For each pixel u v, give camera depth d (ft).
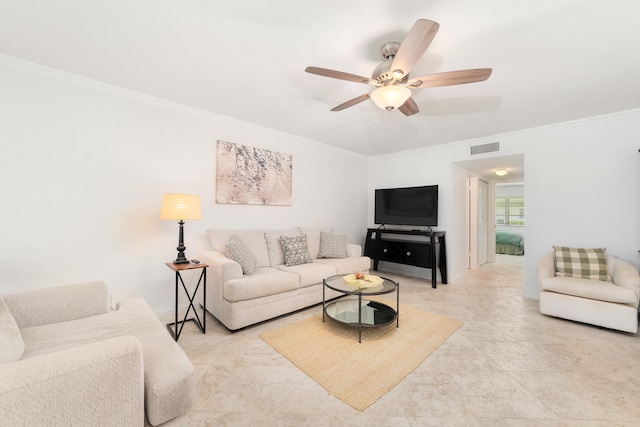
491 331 8.27
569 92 8.14
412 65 5.19
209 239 10.38
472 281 14.55
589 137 10.35
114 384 2.91
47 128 7.22
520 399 5.27
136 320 5.28
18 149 6.86
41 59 6.72
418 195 14.61
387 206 15.98
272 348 7.16
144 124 8.82
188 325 8.59
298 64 6.73
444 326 8.56
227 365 6.36
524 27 5.24
